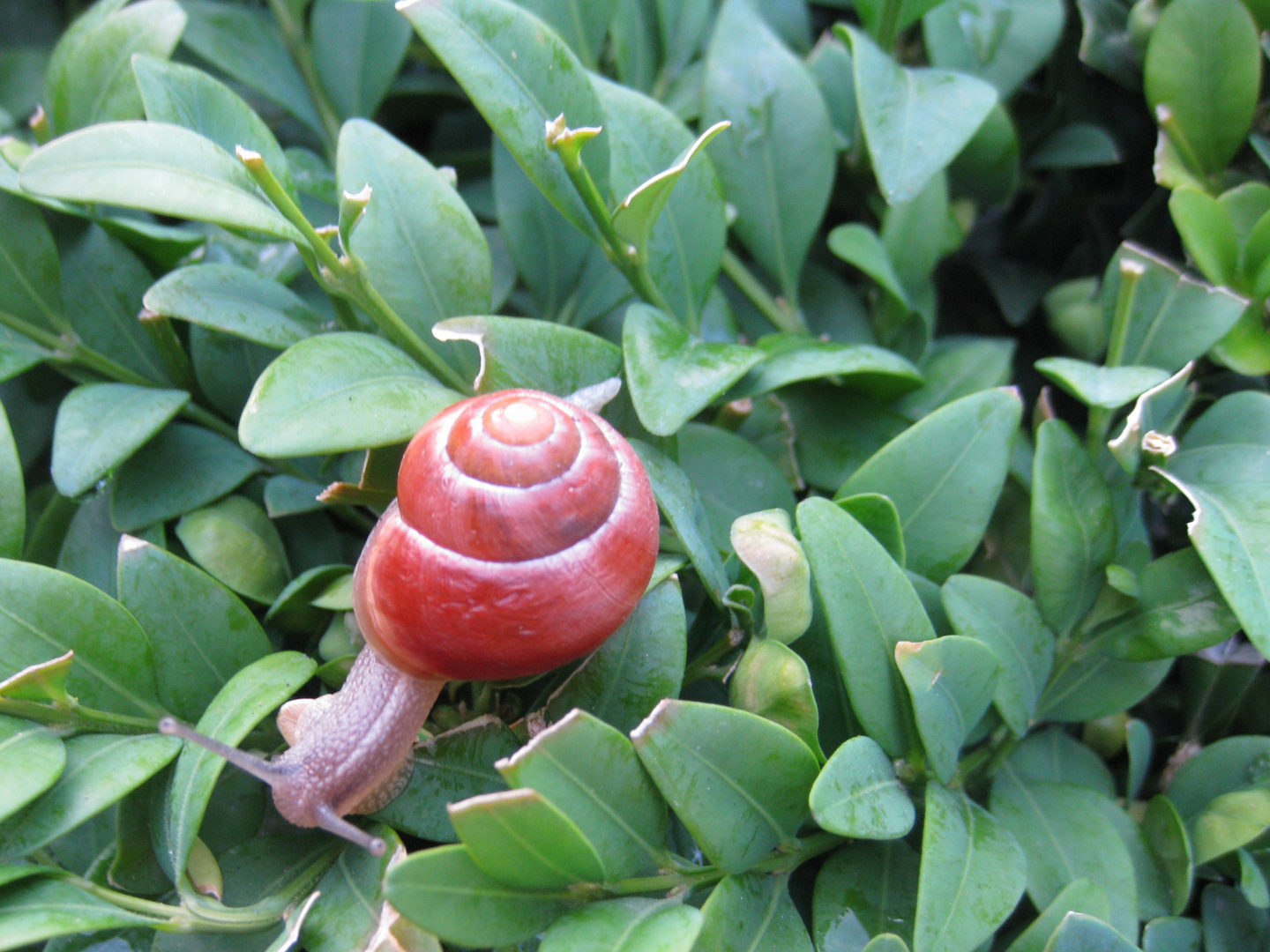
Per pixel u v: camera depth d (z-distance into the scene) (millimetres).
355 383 88
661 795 83
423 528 84
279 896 88
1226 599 85
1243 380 108
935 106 104
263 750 96
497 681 93
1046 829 94
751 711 87
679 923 78
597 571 84
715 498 101
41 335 101
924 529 96
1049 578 95
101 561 101
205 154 87
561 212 96
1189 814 97
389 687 91
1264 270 101
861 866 90
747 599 90
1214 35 103
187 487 102
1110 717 103
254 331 94
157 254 105
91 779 84
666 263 104
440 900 77
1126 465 94
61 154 82
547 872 80
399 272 97
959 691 88
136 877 89
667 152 104
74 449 94
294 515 106
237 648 94
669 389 91
